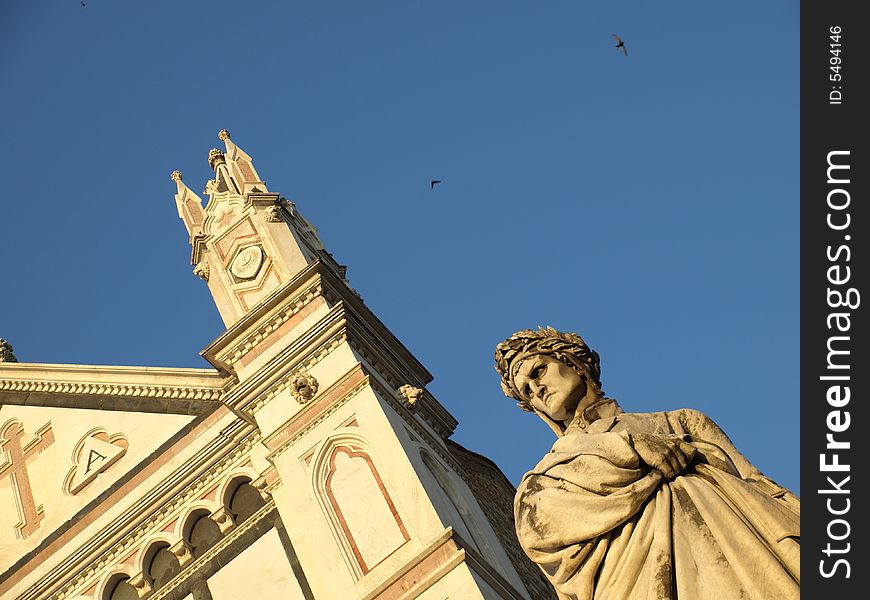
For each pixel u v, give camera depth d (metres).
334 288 16.81
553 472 5.74
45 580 17.30
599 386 6.37
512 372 6.41
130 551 17.02
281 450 15.67
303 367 16.17
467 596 13.34
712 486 5.47
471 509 15.97
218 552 16.36
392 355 17.00
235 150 18.83
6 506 18.45
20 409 19.48
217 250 17.83
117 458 18.02
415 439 15.90
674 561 5.35
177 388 18.09
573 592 5.63
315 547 14.59
